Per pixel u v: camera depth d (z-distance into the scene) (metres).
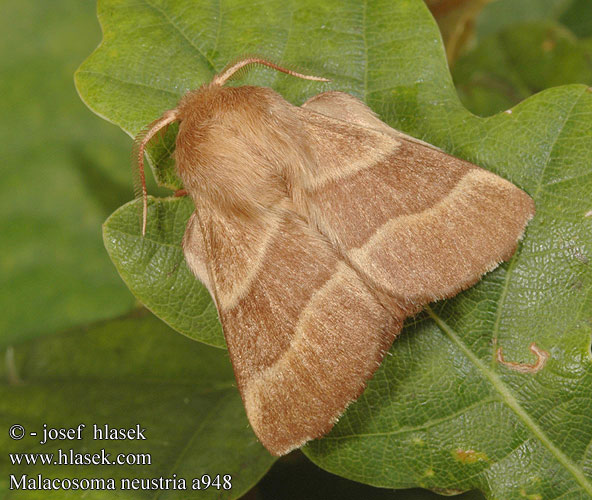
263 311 0.11
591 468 0.11
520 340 0.11
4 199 0.14
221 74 0.11
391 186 0.11
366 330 0.11
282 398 0.11
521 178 0.11
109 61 0.12
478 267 0.11
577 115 0.11
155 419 0.12
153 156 0.12
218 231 0.11
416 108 0.11
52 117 0.14
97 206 0.14
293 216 0.11
